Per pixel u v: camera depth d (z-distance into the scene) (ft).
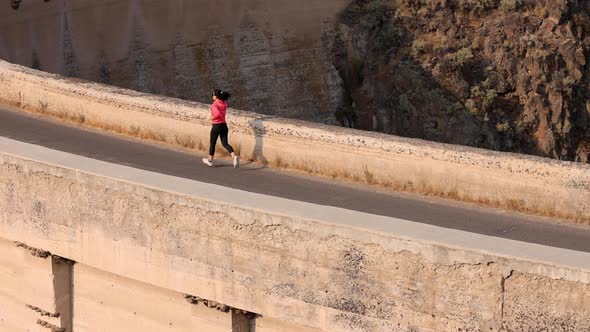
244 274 61.05
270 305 60.75
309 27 207.00
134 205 63.98
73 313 70.03
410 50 221.66
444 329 56.29
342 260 58.13
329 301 58.95
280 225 59.31
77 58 168.04
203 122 78.64
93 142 80.94
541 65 222.89
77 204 66.39
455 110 218.79
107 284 67.62
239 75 196.03
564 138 220.84
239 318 62.59
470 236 56.54
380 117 215.51
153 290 65.46
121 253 65.21
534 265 53.42
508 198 67.87
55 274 69.10
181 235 62.59
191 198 61.72
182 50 187.73
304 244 58.90
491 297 54.80
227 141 76.59
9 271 71.77
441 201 69.21
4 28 154.20
